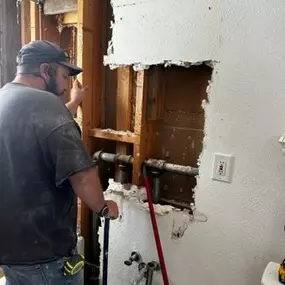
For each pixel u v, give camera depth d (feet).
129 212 4.69
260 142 3.52
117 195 4.75
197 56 3.80
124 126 4.91
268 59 3.35
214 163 3.85
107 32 5.14
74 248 3.79
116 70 5.11
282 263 3.17
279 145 3.41
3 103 3.34
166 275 4.14
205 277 4.17
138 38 4.26
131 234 4.73
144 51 4.24
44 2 5.13
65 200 3.53
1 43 5.79
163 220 4.40
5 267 3.58
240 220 3.78
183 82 4.64
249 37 3.43
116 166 5.13
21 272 3.43
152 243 4.55
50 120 3.14
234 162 3.72
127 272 4.89
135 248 4.73
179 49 3.92
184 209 4.41
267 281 3.08
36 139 3.15
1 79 5.92
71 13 5.22
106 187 5.51
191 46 3.82
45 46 3.55
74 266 3.56
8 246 3.36
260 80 3.43
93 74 5.03
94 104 5.14
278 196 3.50
